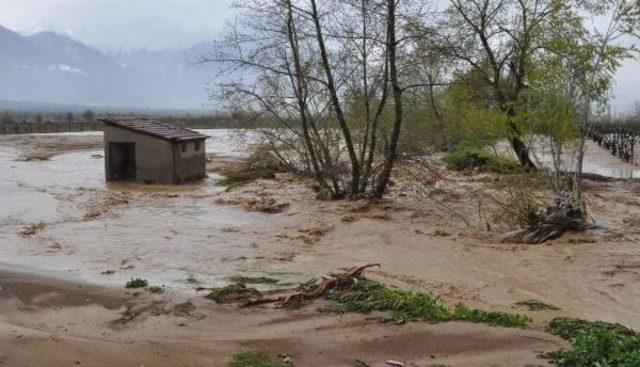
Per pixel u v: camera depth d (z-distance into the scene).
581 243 14.51
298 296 9.52
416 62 20.64
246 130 24.42
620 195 21.94
